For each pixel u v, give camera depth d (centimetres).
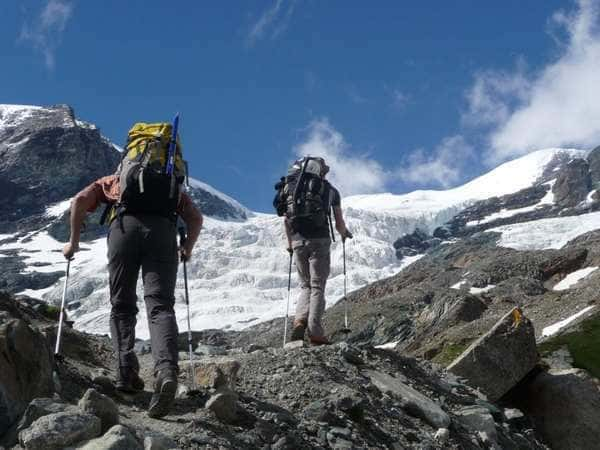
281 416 848
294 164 1232
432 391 1158
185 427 739
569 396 1288
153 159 822
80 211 827
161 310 795
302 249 1201
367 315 8594
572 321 5972
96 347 1069
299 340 1184
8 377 674
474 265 11775
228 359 992
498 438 1099
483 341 1315
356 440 864
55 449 617
